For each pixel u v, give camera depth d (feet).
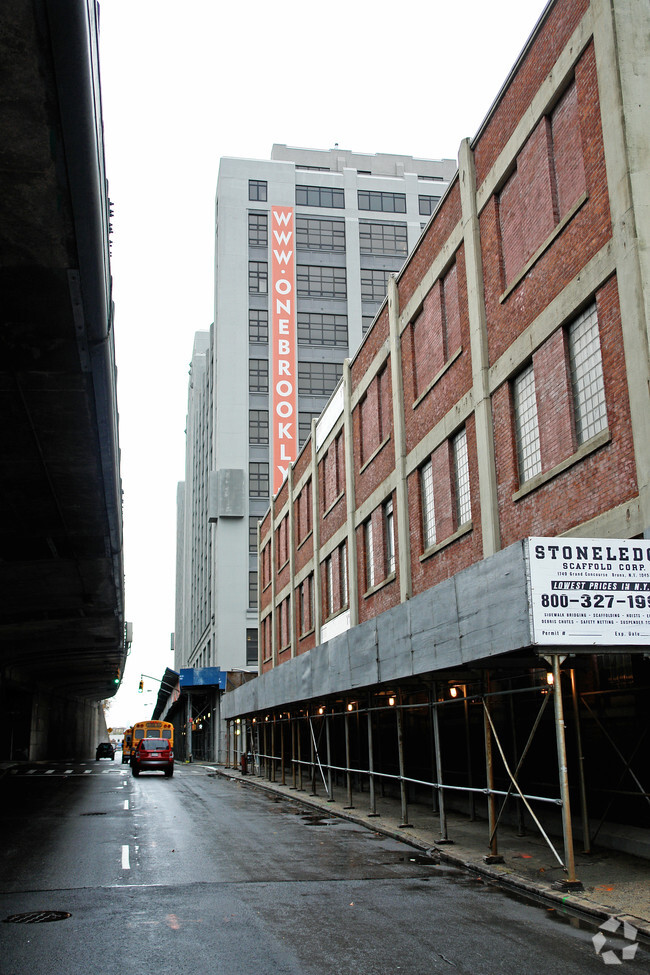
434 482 66.59
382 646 54.13
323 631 102.83
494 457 54.70
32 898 33.40
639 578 34.81
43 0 27.81
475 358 57.26
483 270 57.72
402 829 52.65
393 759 78.64
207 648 259.39
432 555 65.67
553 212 48.34
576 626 33.71
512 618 35.01
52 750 262.47
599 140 43.09
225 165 237.66
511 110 53.93
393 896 33.58
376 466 82.12
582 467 43.78
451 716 63.72
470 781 56.44
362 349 88.53
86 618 138.21
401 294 75.66
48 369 53.06
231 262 231.91
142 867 40.81
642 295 38.22
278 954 25.13
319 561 106.22
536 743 50.52
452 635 42.09
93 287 45.32
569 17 46.26
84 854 45.32
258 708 102.47
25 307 46.68
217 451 223.51
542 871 36.78
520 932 27.68
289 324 227.20
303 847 47.62
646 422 37.42
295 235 236.02
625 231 39.70
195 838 52.01
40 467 70.08
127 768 163.32
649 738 39.93
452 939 26.81
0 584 109.19
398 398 74.43
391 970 23.47
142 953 25.21
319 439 108.06
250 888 35.35
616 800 42.57
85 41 30.04
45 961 24.41
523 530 50.44
